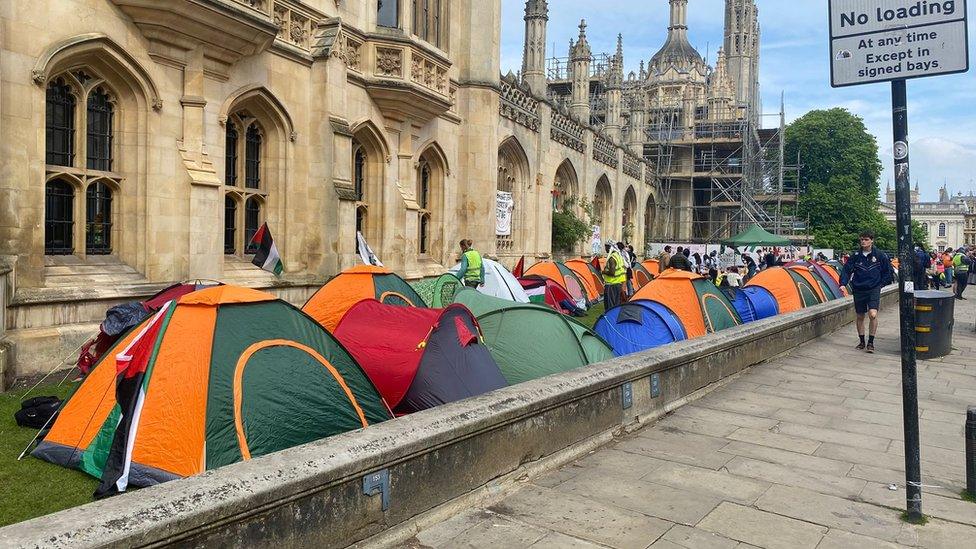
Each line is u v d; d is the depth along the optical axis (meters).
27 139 9.12
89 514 3.09
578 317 19.44
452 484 4.91
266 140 14.16
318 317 10.86
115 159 10.88
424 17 19.27
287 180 14.32
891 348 13.32
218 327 6.20
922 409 8.62
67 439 6.31
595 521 4.86
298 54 14.20
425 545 4.40
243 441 5.94
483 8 21.64
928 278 32.50
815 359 11.90
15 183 8.99
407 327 8.77
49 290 9.37
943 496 5.51
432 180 20.78
